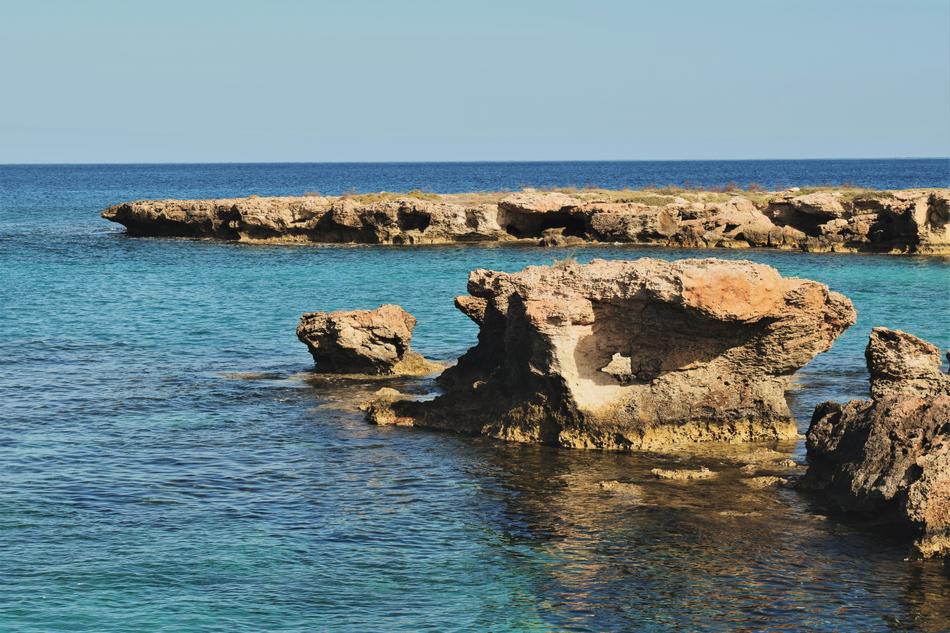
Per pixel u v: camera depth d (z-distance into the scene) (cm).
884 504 2392
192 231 11156
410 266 8112
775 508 2531
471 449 3072
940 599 2031
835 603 2019
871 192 10388
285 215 10462
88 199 19800
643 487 2697
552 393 3120
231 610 2016
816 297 3002
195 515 2517
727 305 2877
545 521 2469
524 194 10212
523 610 2011
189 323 5469
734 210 9900
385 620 1977
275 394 3803
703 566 2197
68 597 2059
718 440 3102
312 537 2377
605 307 3059
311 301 6259
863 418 2589
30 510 2531
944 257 8769
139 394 3778
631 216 9794
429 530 2422
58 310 5862
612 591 2089
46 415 3453
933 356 3194
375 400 3638
